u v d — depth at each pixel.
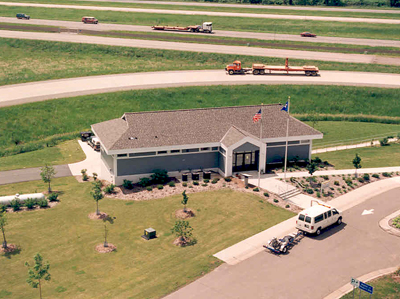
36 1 184.25
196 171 61.22
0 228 47.16
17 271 40.56
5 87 99.88
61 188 58.78
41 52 131.00
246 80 106.44
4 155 73.75
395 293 36.03
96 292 36.94
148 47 133.25
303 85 103.06
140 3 188.25
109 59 127.06
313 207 46.69
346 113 94.44
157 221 49.44
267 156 62.97
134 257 42.50
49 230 47.69
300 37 143.88
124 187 57.62
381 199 53.28
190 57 127.50
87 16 164.38
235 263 40.62
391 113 93.94
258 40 140.50
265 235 45.59
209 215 50.28
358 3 194.62
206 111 64.62
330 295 35.97
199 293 36.28
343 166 63.94
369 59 122.88
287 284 37.44
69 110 90.69
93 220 49.78
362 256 41.66
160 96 97.44
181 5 186.50
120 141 57.50
